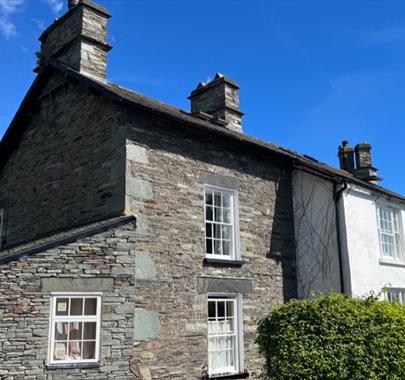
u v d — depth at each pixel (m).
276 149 13.45
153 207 10.01
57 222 11.45
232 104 15.42
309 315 8.91
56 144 12.13
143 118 10.35
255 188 12.56
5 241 13.18
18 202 13.12
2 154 13.92
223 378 10.37
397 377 8.73
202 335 10.23
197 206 10.93
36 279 8.09
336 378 8.33
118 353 8.50
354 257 12.59
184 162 10.91
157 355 9.30
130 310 8.80
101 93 10.78
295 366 8.43
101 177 10.38
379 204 14.54
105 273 8.68
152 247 9.75
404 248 15.07
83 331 8.41
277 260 12.59
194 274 10.43
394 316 9.16
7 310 7.79
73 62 11.99
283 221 13.15
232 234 11.73
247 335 11.21
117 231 8.99
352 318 8.80
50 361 7.98
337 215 12.71
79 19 12.03
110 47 12.37
